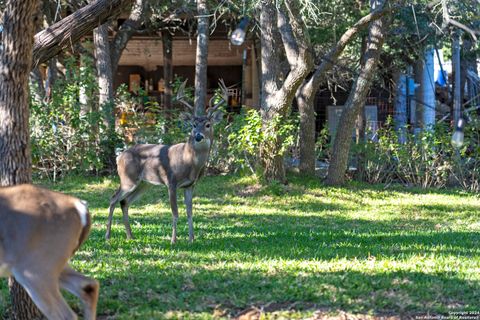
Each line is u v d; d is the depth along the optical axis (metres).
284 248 9.09
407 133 18.14
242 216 13.22
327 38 19.39
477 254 8.82
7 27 5.65
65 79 17.31
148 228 11.20
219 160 17.50
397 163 17.98
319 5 17.05
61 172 16.88
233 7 17.45
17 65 5.69
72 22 6.66
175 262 7.95
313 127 17.44
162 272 7.32
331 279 6.91
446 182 17.89
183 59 28.47
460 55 21.25
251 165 16.72
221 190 15.79
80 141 16.83
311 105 17.33
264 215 13.42
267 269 7.48
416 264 7.85
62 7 18.52
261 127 16.08
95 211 13.31
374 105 22.66
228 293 6.41
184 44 25.67
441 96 26.23
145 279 6.94
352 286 6.68
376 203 15.33
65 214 5.10
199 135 9.84
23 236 4.93
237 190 15.78
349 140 16.80
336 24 18.66
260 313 5.89
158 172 9.98
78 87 16.78
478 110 22.41
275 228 11.55
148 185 10.39
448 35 18.27
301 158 17.48
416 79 22.48
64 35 6.65
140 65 28.53
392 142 18.00
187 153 9.84
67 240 5.07
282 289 6.53
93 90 17.28
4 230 4.94
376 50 16.42
